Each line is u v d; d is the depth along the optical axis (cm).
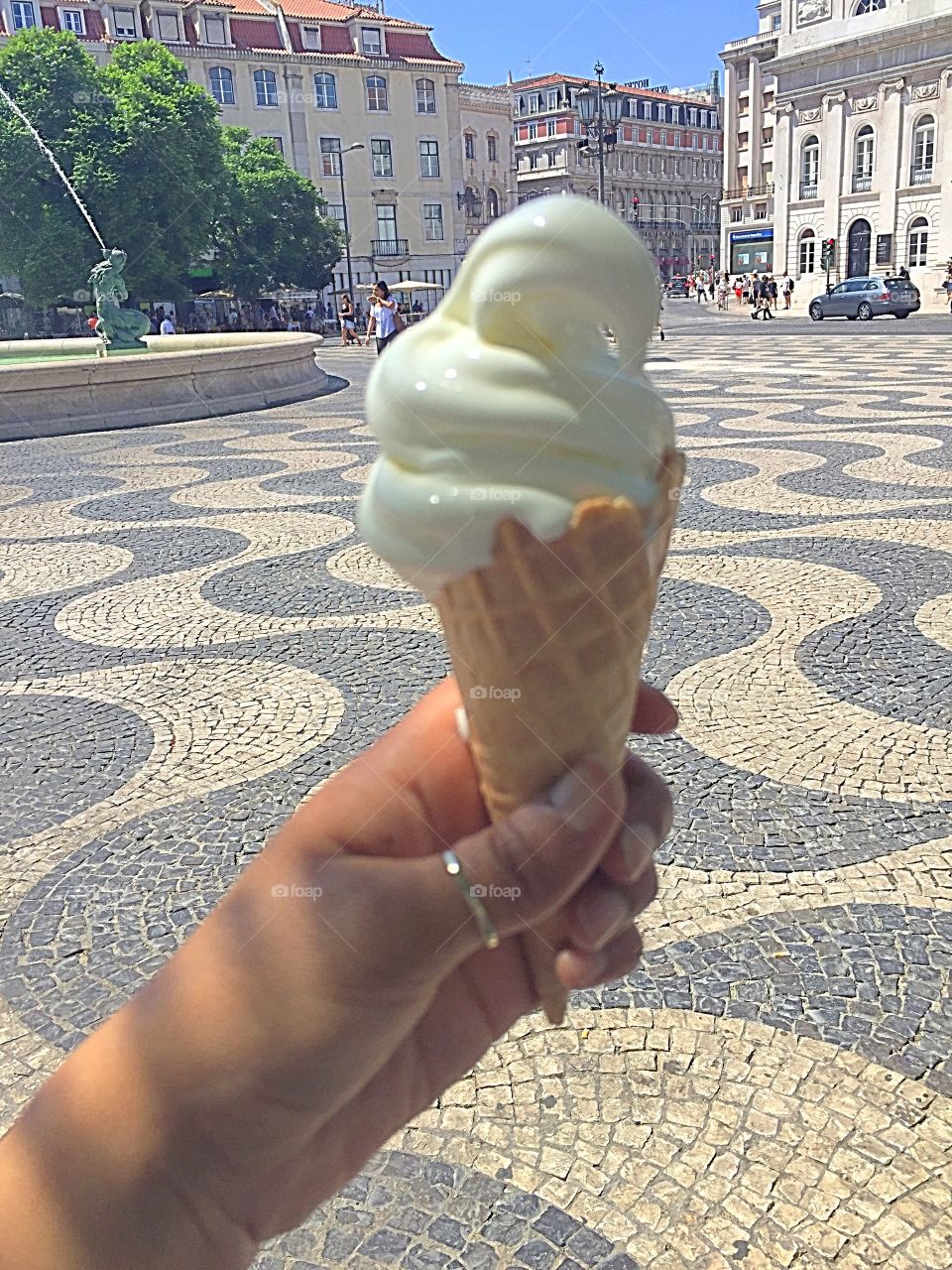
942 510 734
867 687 432
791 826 328
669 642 495
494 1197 199
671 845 320
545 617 86
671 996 254
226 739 406
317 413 1466
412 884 81
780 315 4141
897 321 3253
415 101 5269
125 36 4919
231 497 884
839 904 288
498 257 85
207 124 3762
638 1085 225
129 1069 80
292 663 486
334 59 5038
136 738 410
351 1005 80
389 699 439
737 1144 209
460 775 94
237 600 587
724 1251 185
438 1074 103
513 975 102
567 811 87
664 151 5709
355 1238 191
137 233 3572
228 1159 82
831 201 4478
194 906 298
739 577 593
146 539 743
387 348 92
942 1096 219
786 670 454
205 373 1505
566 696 88
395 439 87
